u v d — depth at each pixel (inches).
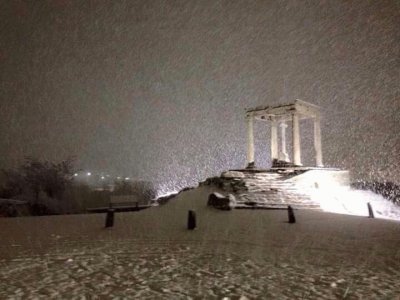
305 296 209.3
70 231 516.4
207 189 951.0
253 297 207.8
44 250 367.9
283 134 1406.3
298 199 802.2
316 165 1278.3
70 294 217.9
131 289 226.8
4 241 430.6
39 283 243.3
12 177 1477.6
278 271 269.7
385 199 1100.5
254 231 476.7
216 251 351.6
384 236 431.5
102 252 354.0
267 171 1077.1
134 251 357.1
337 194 986.7
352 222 563.8
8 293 221.5
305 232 464.1
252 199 791.1
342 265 288.2
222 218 616.7
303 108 1243.8
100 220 665.6
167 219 639.1
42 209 1444.4
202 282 241.1
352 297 206.8
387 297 206.8
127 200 1027.9
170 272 270.1
